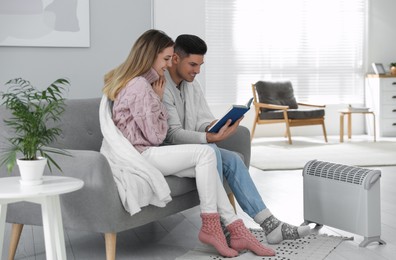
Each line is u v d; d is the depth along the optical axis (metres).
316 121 7.45
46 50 4.29
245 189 2.89
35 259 2.75
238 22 7.94
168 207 2.81
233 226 2.73
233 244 2.73
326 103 8.28
